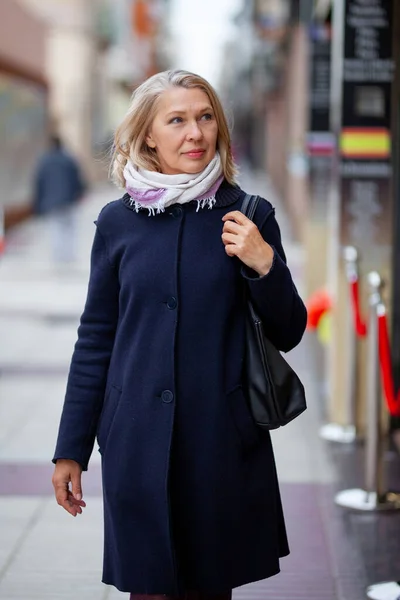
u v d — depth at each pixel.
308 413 15.34
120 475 5.92
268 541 6.06
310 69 21.94
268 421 5.91
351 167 13.83
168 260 5.91
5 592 8.66
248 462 5.99
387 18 13.66
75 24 73.88
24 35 50.66
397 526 10.40
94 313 6.21
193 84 5.94
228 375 5.91
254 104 104.62
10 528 10.27
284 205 58.94
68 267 33.91
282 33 50.41
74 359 6.20
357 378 13.91
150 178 5.96
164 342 5.87
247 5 68.38
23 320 23.88
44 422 14.66
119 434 5.94
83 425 6.11
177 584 5.88
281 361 5.94
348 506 10.89
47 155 34.22
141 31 99.25
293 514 10.78
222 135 6.05
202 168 5.97
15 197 47.72
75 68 74.00
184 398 5.87
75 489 6.14
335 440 13.77
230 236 5.81
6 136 44.81
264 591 8.78
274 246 6.07
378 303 10.60
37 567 9.23
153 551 5.89
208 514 5.87
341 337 14.22
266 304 5.87
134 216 6.08
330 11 18.67
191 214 5.99
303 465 12.60
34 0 73.44
